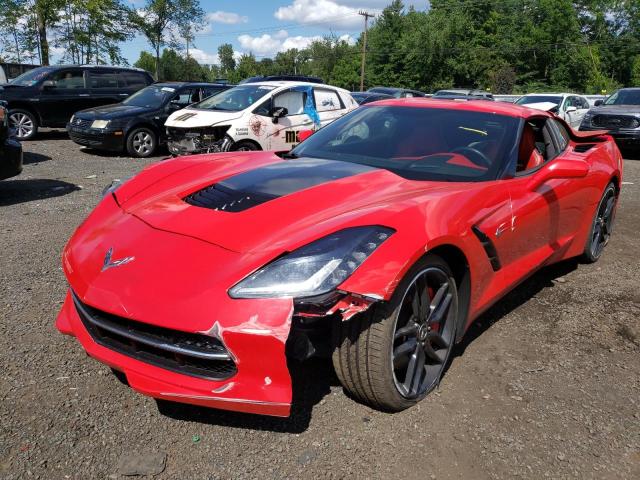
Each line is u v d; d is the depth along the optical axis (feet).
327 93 31.40
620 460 7.27
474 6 219.20
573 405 8.46
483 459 7.16
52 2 92.53
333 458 7.03
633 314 12.06
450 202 8.44
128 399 8.04
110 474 6.59
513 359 9.83
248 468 6.80
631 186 28.14
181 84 37.68
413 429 7.67
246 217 7.89
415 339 7.97
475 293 9.02
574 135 14.46
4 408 7.66
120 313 6.82
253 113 27.89
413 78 200.03
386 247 7.04
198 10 132.67
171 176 10.09
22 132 39.88
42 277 12.56
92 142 34.27
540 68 211.00
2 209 19.07
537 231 10.89
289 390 6.77
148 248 7.54
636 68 217.56
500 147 10.53
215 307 6.56
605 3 228.63
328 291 6.59
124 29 101.30
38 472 6.54
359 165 10.29
